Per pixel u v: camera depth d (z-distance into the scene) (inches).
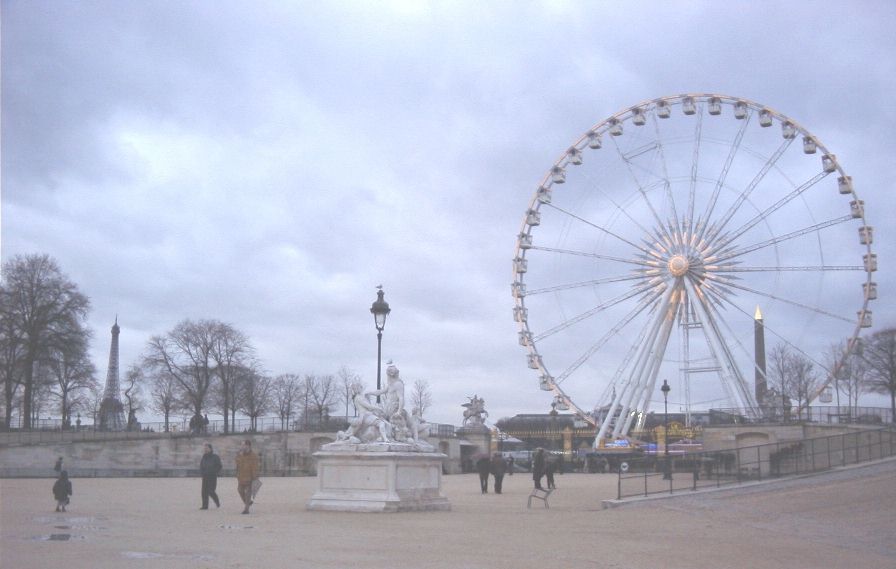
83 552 842.8
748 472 1838.1
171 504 1615.4
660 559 864.3
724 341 3196.4
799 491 1571.1
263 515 1325.0
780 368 4717.0
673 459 1919.3
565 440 4490.7
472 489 2362.2
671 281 3265.3
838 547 978.7
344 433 1429.6
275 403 6392.7
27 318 4037.9
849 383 4904.0
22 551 843.4
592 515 1387.8
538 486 1622.8
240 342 5132.9
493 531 1115.9
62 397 4626.0
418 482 1430.9
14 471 3430.1
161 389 5831.7
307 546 917.8
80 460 3644.2
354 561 806.5
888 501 1374.3
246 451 1373.0
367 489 1386.6
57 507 1419.8
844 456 1900.8
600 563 829.2
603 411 3535.9
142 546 901.8
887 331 4825.3
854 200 3179.1
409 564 793.6
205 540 967.0
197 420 4864.7
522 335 3553.2
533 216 3607.3
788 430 3147.1
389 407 1445.6
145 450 3794.3
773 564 839.1
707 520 1284.4
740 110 3316.9
